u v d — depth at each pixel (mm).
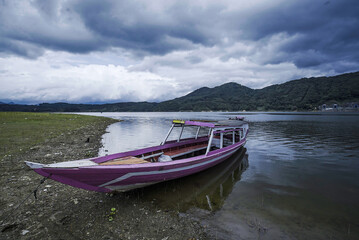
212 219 6402
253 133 30859
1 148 15125
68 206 6902
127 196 7871
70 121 42812
